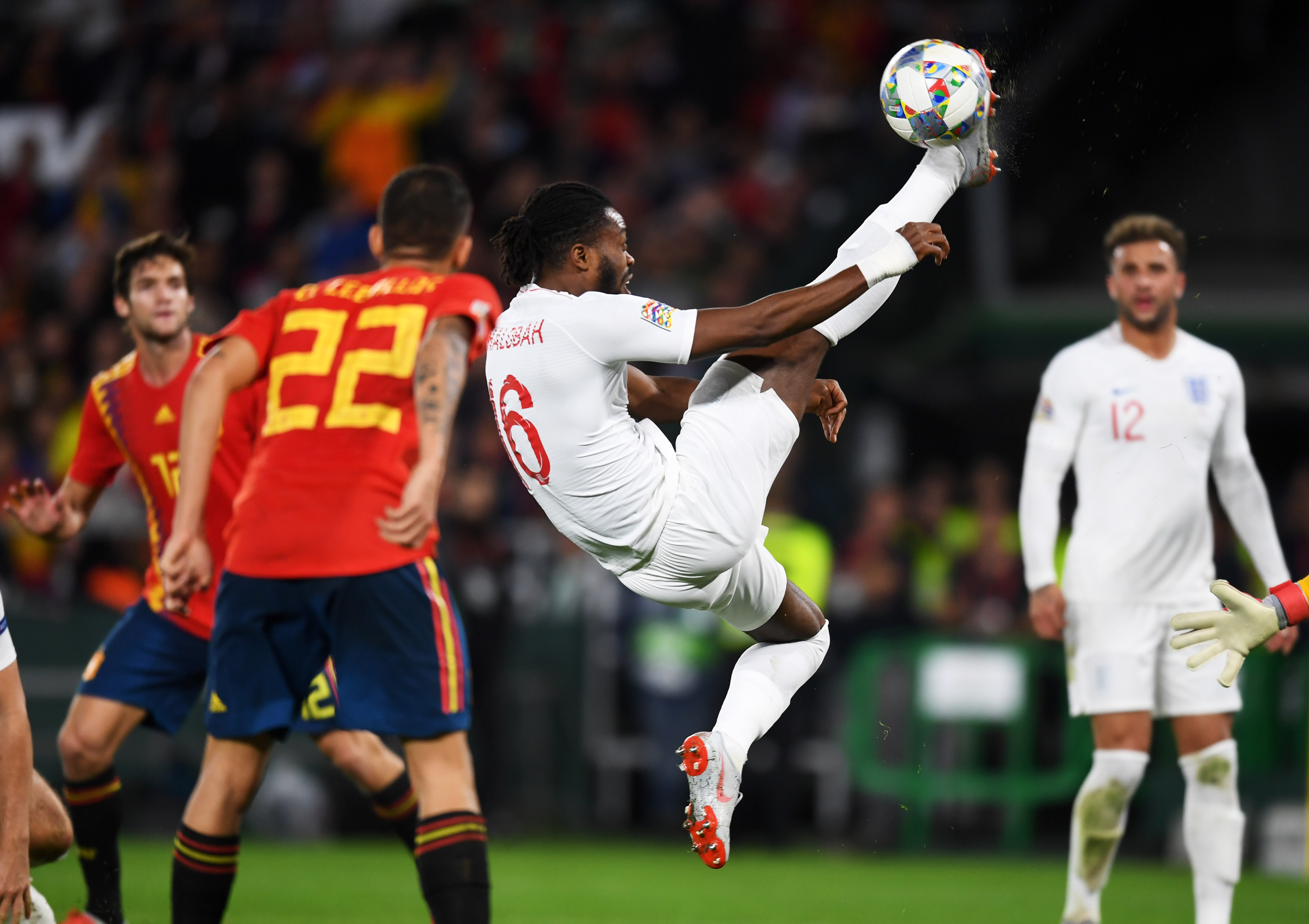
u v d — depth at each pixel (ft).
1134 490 65.36
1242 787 115.96
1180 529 65.21
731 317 48.03
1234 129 144.77
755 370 51.13
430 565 54.08
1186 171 144.56
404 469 54.34
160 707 63.57
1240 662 46.44
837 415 54.70
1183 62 145.79
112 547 132.05
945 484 136.15
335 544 52.95
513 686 127.65
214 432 53.47
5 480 138.00
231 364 54.44
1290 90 144.46
